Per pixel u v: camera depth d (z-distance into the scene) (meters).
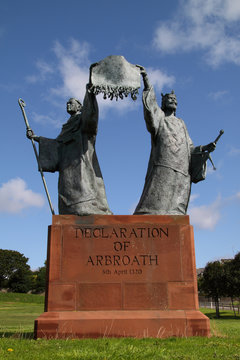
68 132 10.40
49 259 8.59
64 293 8.32
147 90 10.05
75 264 8.53
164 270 8.63
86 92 9.94
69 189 9.62
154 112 10.06
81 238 8.72
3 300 58.75
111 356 5.52
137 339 7.35
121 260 8.63
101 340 7.15
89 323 7.93
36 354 5.63
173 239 8.87
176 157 9.96
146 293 8.45
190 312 8.30
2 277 84.69
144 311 8.28
